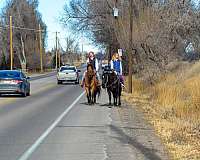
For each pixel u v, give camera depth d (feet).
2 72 108.58
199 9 152.35
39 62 367.86
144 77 137.69
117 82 85.35
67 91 129.08
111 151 41.01
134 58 153.48
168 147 43.24
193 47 156.66
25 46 359.25
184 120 62.75
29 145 43.83
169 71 128.57
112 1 192.95
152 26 133.80
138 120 64.80
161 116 68.85
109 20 199.31
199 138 48.16
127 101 96.73
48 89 138.41
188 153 40.16
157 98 94.63
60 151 40.83
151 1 151.23
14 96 109.50
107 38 214.48
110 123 60.85
